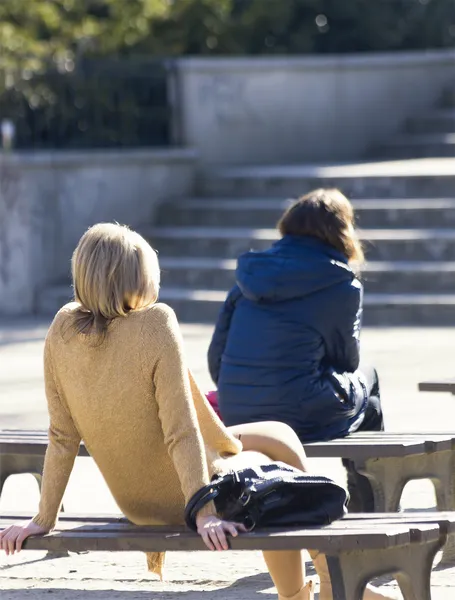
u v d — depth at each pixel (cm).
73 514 980
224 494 896
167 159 3391
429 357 2305
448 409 1862
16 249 3128
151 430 896
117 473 917
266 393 1213
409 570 911
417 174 3177
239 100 3594
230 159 3597
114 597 1129
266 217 3244
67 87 3397
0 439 1216
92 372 895
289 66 3625
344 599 880
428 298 2792
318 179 3278
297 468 1013
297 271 1216
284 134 3647
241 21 3981
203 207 3325
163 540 880
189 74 3541
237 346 1244
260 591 1142
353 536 858
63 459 926
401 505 1388
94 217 3256
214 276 3030
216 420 934
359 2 4159
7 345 2608
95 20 3803
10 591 1155
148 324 889
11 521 964
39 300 3147
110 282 888
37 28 3622
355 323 1230
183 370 887
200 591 1148
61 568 1236
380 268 2884
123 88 3481
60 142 3394
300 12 4134
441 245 2941
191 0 3850
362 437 1208
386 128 3759
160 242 3247
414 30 4222
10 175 3108
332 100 3691
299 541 859
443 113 3725
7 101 3309
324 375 1221
